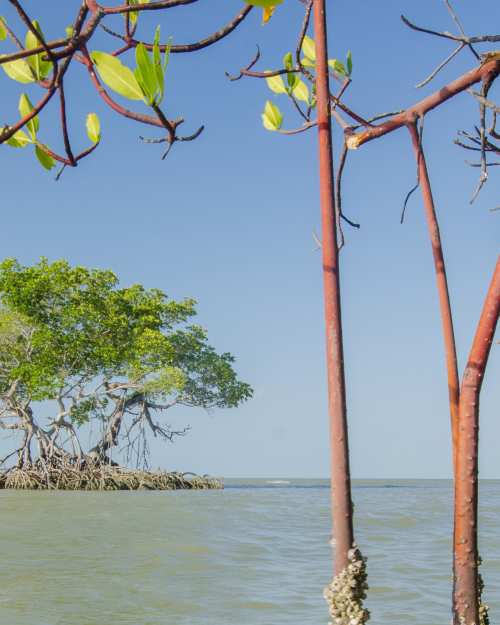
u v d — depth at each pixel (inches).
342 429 77.9
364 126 105.5
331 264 79.7
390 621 342.3
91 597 396.8
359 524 834.2
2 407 1526.8
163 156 67.8
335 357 78.5
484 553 563.8
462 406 82.2
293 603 385.4
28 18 60.7
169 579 451.8
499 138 106.1
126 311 1551.4
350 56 107.3
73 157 75.0
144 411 1624.0
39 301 1440.7
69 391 1539.1
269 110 114.0
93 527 737.6
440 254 97.3
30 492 1380.4
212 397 1722.4
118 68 62.6
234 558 543.8
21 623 338.6
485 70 91.9
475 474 81.1
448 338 94.3
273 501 1307.8
